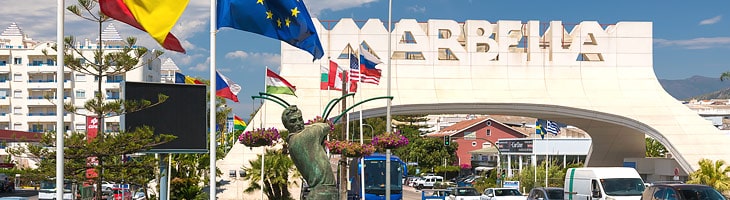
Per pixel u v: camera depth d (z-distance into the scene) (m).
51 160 29.12
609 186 28.39
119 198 48.66
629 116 58.34
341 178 37.34
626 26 61.56
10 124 86.81
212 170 18.78
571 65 60.88
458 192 38.56
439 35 60.38
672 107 59.50
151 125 27.44
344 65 58.28
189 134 27.84
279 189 44.66
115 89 85.19
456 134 107.88
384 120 124.81
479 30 61.00
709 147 57.03
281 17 18.19
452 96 58.50
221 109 54.59
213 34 18.25
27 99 86.81
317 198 14.09
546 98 59.00
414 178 84.50
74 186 34.03
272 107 57.22
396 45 59.31
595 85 60.47
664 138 57.59
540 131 58.94
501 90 59.34
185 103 27.94
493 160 96.94
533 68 60.59
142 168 29.53
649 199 24.59
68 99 85.12
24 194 59.94
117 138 26.09
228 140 70.94
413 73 59.56
